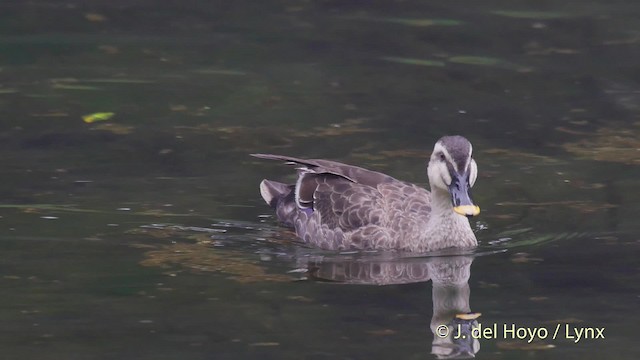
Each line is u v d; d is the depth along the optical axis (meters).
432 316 12.38
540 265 13.95
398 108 19.78
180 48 22.84
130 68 21.66
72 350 11.35
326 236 14.86
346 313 12.42
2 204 15.64
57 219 15.17
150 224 15.13
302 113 19.53
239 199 16.16
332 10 25.28
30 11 24.75
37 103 19.75
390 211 14.90
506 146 18.14
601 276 13.52
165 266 13.79
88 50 22.61
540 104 19.95
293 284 13.33
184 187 16.47
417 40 23.33
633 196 16.17
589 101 20.09
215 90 20.61
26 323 12.02
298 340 11.68
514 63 22.08
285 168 17.23
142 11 25.02
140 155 17.61
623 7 25.27
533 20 24.52
